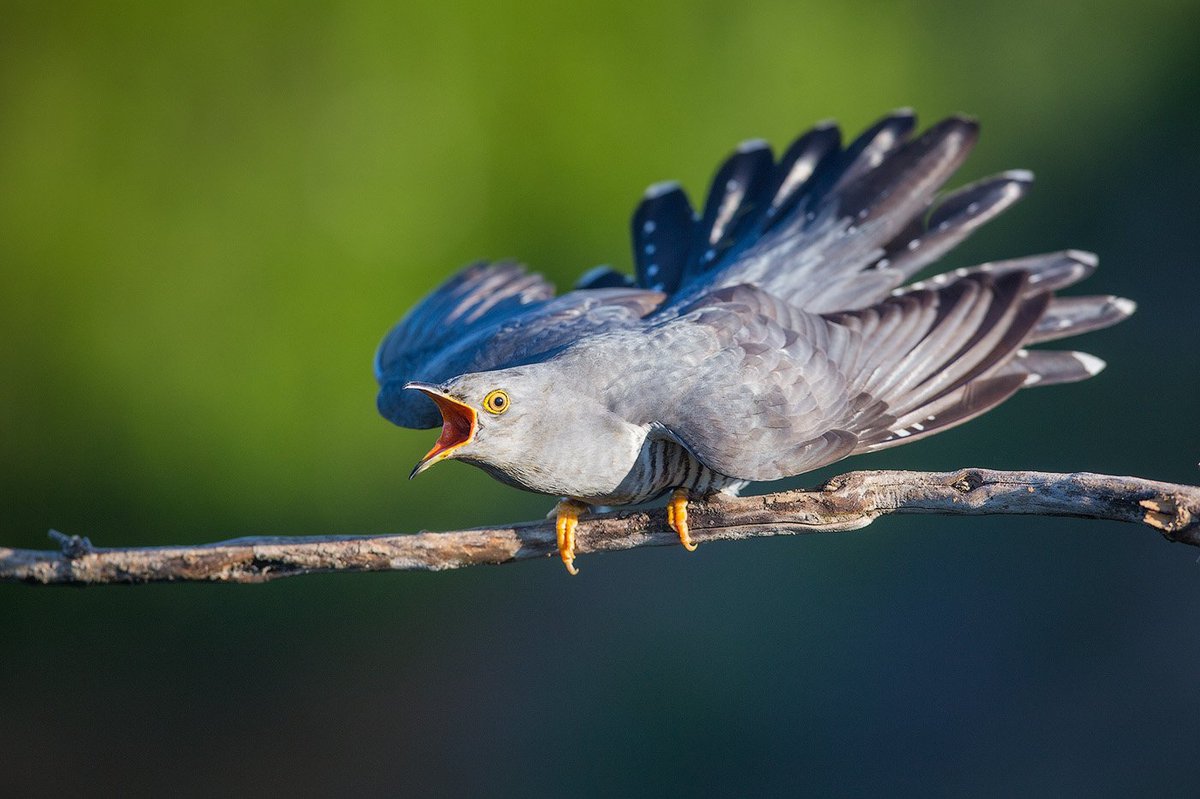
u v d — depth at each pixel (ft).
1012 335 21.74
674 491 20.65
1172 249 50.26
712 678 45.14
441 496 45.16
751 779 43.39
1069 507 18.22
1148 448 46.83
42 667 45.39
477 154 45.47
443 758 45.65
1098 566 44.86
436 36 45.06
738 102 48.70
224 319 44.65
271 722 46.19
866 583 45.70
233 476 44.34
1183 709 42.29
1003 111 52.44
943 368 21.74
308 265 44.37
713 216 27.40
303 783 45.80
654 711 45.21
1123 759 42.04
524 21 45.62
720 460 20.51
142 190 44.60
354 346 44.21
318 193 44.68
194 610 46.11
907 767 42.65
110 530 44.52
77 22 44.45
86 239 44.45
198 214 44.68
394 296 44.50
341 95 44.91
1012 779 42.06
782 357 21.38
